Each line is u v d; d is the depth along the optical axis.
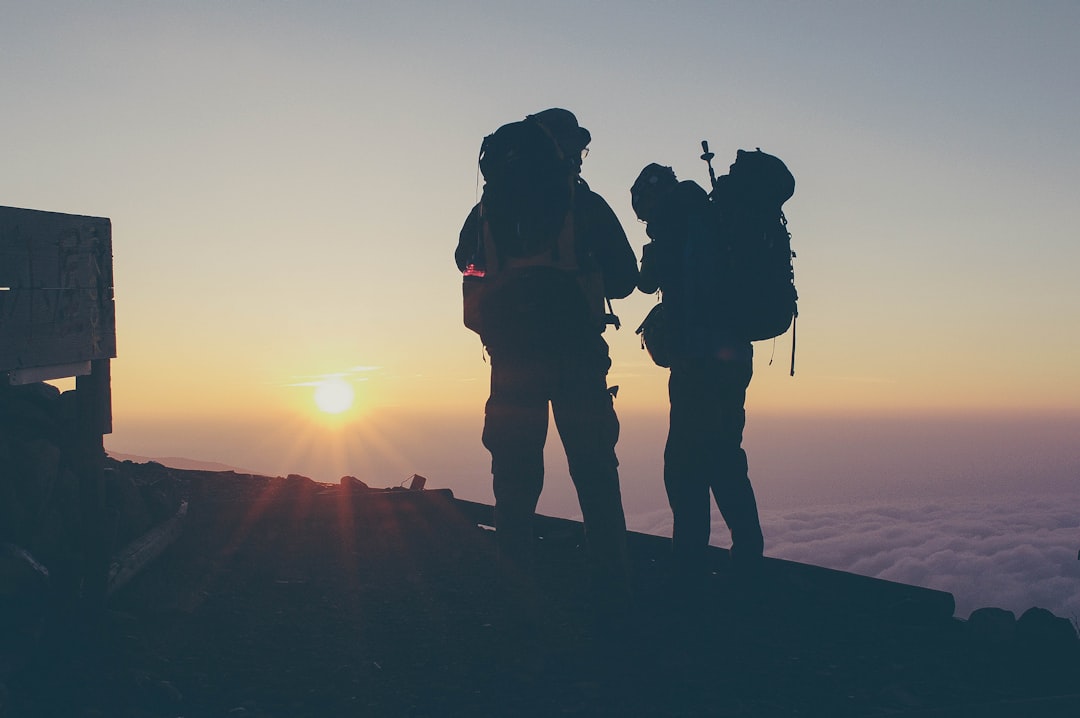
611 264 3.31
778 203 3.72
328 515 5.23
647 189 3.96
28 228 2.53
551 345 3.18
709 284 3.58
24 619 2.58
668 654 2.93
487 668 2.82
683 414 3.67
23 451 2.83
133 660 2.76
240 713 2.40
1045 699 2.05
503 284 3.21
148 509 4.25
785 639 3.09
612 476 3.25
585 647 3.03
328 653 2.98
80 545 3.05
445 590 3.85
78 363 2.84
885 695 2.47
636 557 4.54
